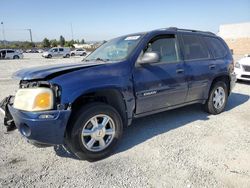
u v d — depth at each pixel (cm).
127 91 371
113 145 364
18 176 311
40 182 299
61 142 322
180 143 404
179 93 456
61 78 316
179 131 456
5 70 1653
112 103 375
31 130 305
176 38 464
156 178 305
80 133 329
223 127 475
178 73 445
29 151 379
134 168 329
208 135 436
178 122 504
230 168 325
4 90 863
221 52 561
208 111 548
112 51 434
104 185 293
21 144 404
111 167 333
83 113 329
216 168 325
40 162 347
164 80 421
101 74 347
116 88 358
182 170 322
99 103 347
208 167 328
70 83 316
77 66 353
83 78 329
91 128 343
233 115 552
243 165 332
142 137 431
